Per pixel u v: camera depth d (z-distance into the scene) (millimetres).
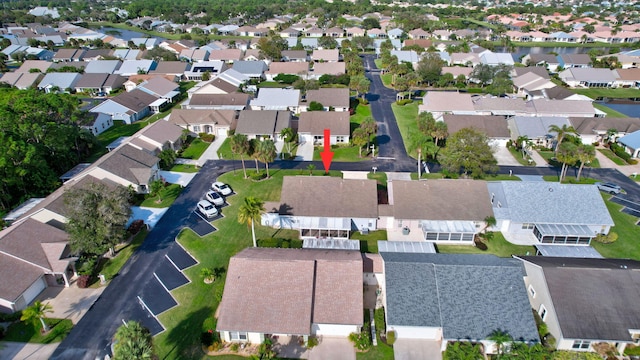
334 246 58500
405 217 62750
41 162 74188
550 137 95938
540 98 122250
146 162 79812
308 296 44969
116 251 59562
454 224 62500
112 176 73125
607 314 43188
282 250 53219
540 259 51406
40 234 56281
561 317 43094
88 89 142000
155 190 71500
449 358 41219
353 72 154125
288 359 42812
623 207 72375
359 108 123812
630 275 45562
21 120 76750
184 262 57406
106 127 109062
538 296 47219
